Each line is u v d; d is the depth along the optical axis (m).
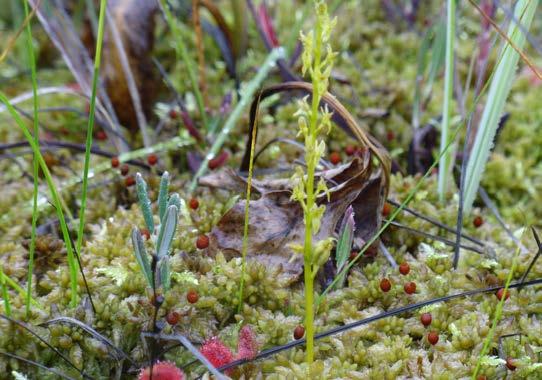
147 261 0.28
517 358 0.31
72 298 0.31
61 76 0.45
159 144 0.38
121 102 0.39
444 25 0.37
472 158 0.35
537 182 0.39
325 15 0.27
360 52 0.44
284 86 0.33
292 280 0.32
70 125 0.41
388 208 0.34
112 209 0.36
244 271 0.32
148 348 0.30
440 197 0.36
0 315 0.30
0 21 0.51
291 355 0.31
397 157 0.40
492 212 0.38
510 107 0.42
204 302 0.31
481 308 0.32
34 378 0.31
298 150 0.38
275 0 0.48
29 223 0.36
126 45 0.39
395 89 0.41
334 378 0.30
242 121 0.39
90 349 0.31
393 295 0.32
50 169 0.38
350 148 0.38
